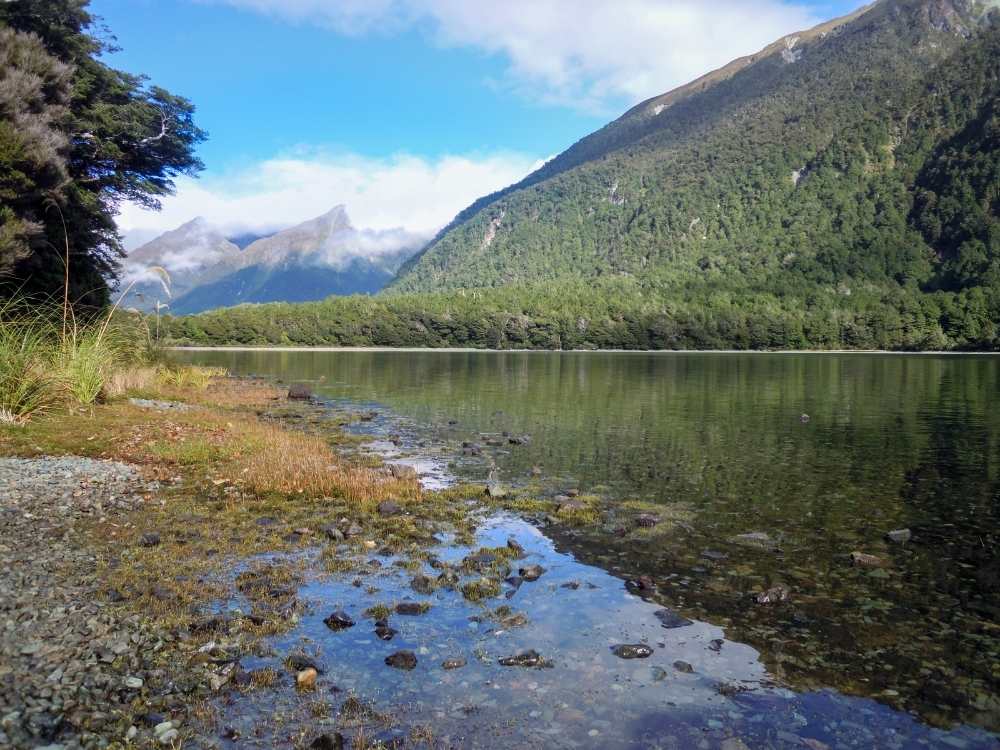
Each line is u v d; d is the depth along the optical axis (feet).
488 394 141.28
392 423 93.20
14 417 60.29
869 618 29.17
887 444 76.33
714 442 77.20
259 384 155.63
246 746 18.53
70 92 108.78
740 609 29.91
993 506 48.91
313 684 22.03
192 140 160.86
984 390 151.64
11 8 112.47
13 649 22.22
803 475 59.36
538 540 39.65
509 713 20.98
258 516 42.24
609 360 356.38
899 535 40.47
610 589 31.99
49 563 30.96
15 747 17.08
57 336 74.79
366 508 45.24
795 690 23.12
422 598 30.01
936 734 20.71
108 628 24.61
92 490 44.11
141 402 84.38
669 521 44.19
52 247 101.76
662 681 23.39
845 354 475.72
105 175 137.80
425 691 22.07
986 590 32.50
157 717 19.45
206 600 28.40
